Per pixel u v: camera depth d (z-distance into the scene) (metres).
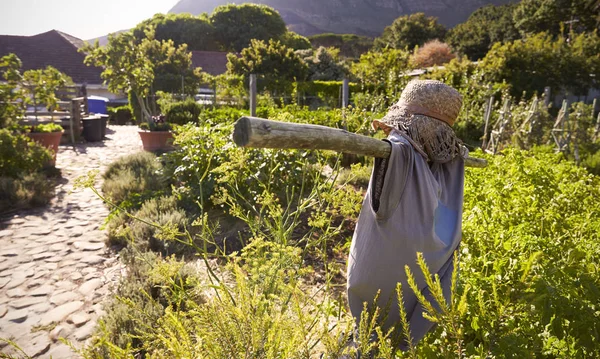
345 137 1.23
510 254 2.12
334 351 1.20
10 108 7.94
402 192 1.38
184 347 1.10
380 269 1.43
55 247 4.37
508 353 1.46
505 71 18.34
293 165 4.82
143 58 13.09
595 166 7.18
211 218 4.91
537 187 3.14
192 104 11.79
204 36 49.25
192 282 1.88
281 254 1.66
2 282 3.58
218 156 5.04
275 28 52.12
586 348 1.55
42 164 7.59
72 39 29.86
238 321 1.12
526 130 8.64
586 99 21.22
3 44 26.23
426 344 1.67
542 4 41.66
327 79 22.58
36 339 2.77
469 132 11.52
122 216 4.84
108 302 3.09
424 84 1.51
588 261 2.06
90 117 13.03
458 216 1.54
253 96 8.47
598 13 35.81
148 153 8.64
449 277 1.51
